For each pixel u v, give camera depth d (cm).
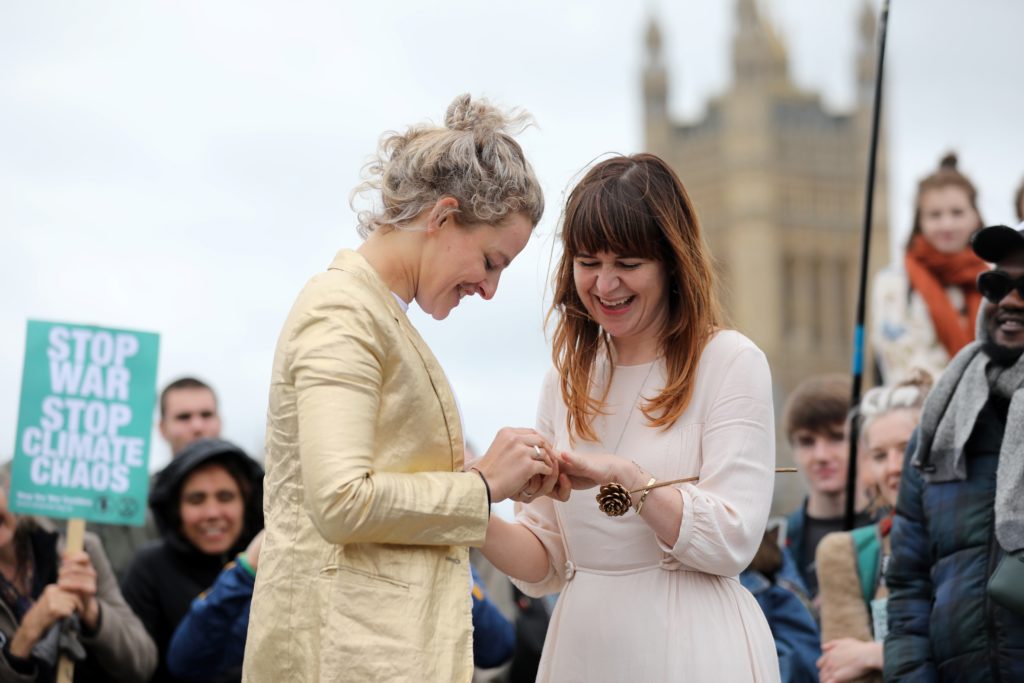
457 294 384
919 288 813
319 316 364
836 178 8562
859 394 670
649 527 413
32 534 645
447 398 376
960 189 802
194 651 621
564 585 432
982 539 475
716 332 416
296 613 362
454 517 362
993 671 467
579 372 429
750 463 404
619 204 405
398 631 360
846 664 578
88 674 638
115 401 633
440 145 376
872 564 603
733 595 414
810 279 8469
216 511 688
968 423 478
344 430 354
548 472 387
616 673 409
